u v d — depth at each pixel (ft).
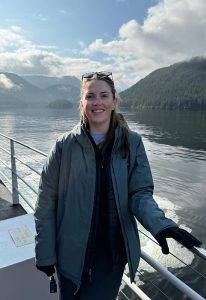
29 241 8.14
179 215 157.79
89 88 5.68
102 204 5.60
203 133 503.20
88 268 5.70
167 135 480.64
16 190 17.54
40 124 648.38
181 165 279.28
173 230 4.52
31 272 7.47
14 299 7.39
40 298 7.68
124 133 5.58
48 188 5.86
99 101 5.55
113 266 5.79
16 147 257.14
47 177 5.84
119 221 5.60
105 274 5.87
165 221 4.70
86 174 5.49
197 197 186.50
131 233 5.65
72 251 5.65
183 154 332.39
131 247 5.61
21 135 453.17
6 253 7.61
